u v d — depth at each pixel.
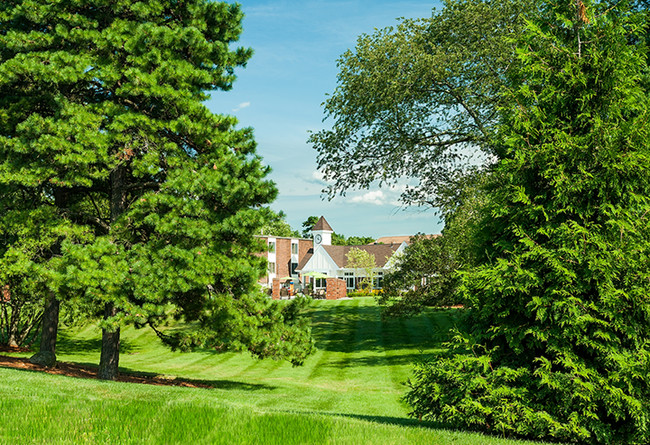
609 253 6.84
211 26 14.93
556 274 6.93
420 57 21.05
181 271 12.10
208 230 12.51
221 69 14.73
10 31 12.80
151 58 12.89
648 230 6.95
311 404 12.12
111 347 14.27
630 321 6.81
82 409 6.84
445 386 7.55
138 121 12.61
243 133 14.45
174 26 14.02
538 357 7.32
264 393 14.34
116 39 12.70
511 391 7.00
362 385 16.70
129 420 6.38
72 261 12.25
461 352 7.93
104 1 13.10
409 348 23.11
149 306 12.18
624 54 7.42
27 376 10.16
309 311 37.00
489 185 8.48
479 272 7.53
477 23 20.89
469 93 20.78
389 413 11.74
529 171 7.75
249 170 13.36
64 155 11.98
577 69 7.52
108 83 12.73
